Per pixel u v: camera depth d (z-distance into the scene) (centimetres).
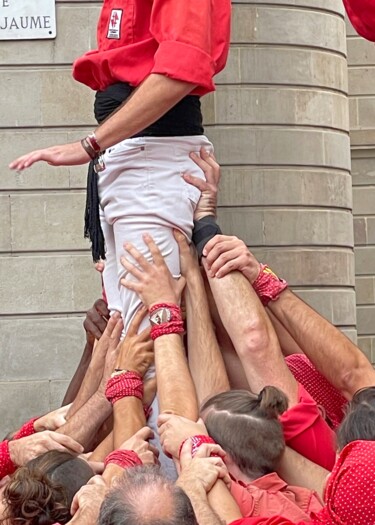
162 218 431
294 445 400
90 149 412
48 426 481
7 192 909
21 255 907
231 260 429
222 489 358
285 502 367
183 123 436
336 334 429
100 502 357
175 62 405
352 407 364
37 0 910
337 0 1009
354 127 1327
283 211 970
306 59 981
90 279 908
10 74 911
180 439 381
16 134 910
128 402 423
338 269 993
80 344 903
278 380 414
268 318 426
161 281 427
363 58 1328
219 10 426
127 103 410
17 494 370
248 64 966
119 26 428
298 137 977
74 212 911
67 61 913
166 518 294
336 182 998
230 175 962
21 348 902
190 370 426
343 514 320
